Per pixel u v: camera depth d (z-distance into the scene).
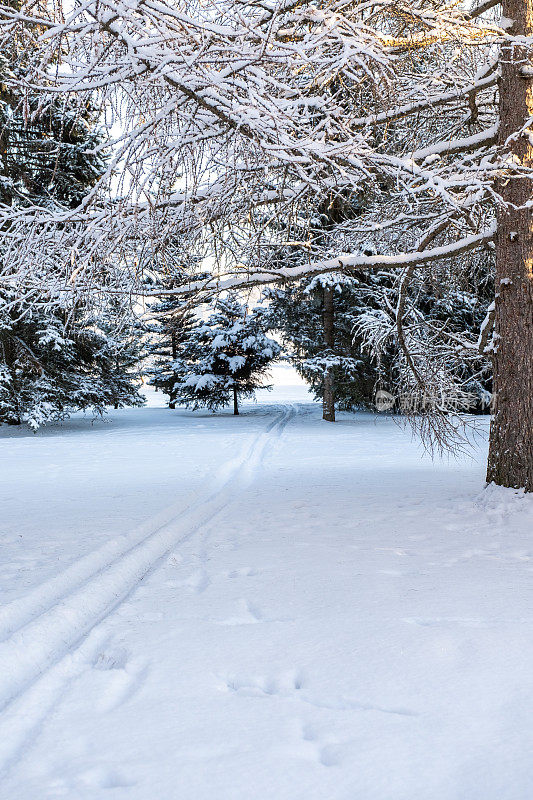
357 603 4.48
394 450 16.00
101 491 10.17
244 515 7.95
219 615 4.35
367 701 3.10
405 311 10.30
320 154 5.34
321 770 2.55
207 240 7.45
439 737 2.77
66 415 26.58
